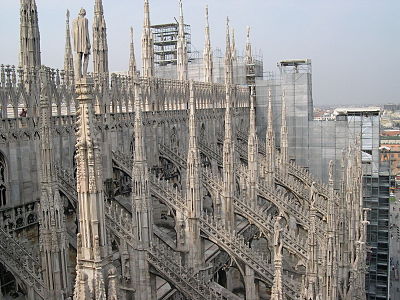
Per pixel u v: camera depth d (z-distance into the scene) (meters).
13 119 31.30
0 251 27.67
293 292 34.53
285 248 41.66
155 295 33.38
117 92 42.62
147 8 53.53
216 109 65.81
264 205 56.56
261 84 84.94
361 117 76.75
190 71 98.44
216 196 46.03
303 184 67.44
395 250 110.94
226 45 71.62
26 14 35.25
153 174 43.56
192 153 37.94
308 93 82.25
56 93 34.97
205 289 31.81
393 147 144.88
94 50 42.69
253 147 51.53
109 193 41.00
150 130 47.75
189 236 38.56
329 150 80.12
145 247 32.56
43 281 26.48
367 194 73.56
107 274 16.39
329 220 31.56
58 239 26.30
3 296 29.97
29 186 32.91
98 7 42.25
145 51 54.00
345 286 38.38
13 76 31.52
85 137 15.90
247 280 36.81
